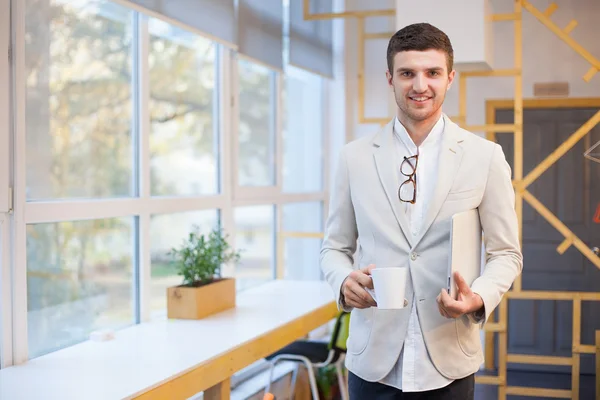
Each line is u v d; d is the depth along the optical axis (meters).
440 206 1.84
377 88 5.85
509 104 5.61
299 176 5.49
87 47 3.09
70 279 2.99
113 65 3.28
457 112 5.68
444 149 1.87
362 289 1.78
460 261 1.76
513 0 5.56
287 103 5.27
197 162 4.00
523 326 5.69
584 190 5.57
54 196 2.90
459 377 1.86
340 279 1.87
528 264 5.70
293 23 4.98
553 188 5.62
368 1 5.84
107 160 3.24
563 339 5.62
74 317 3.01
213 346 2.80
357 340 1.94
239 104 4.51
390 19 5.78
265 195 4.76
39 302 2.82
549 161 4.16
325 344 3.94
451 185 1.84
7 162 2.58
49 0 2.86
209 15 3.77
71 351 2.76
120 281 3.31
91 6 3.12
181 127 3.84
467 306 1.68
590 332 5.59
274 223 4.99
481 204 1.88
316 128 5.79
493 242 1.87
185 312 3.32
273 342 3.11
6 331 2.59
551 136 5.62
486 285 1.75
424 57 1.75
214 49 4.15
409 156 1.91
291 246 5.33
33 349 2.78
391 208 1.89
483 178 1.85
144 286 3.43
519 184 4.20
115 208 3.20
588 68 5.49
